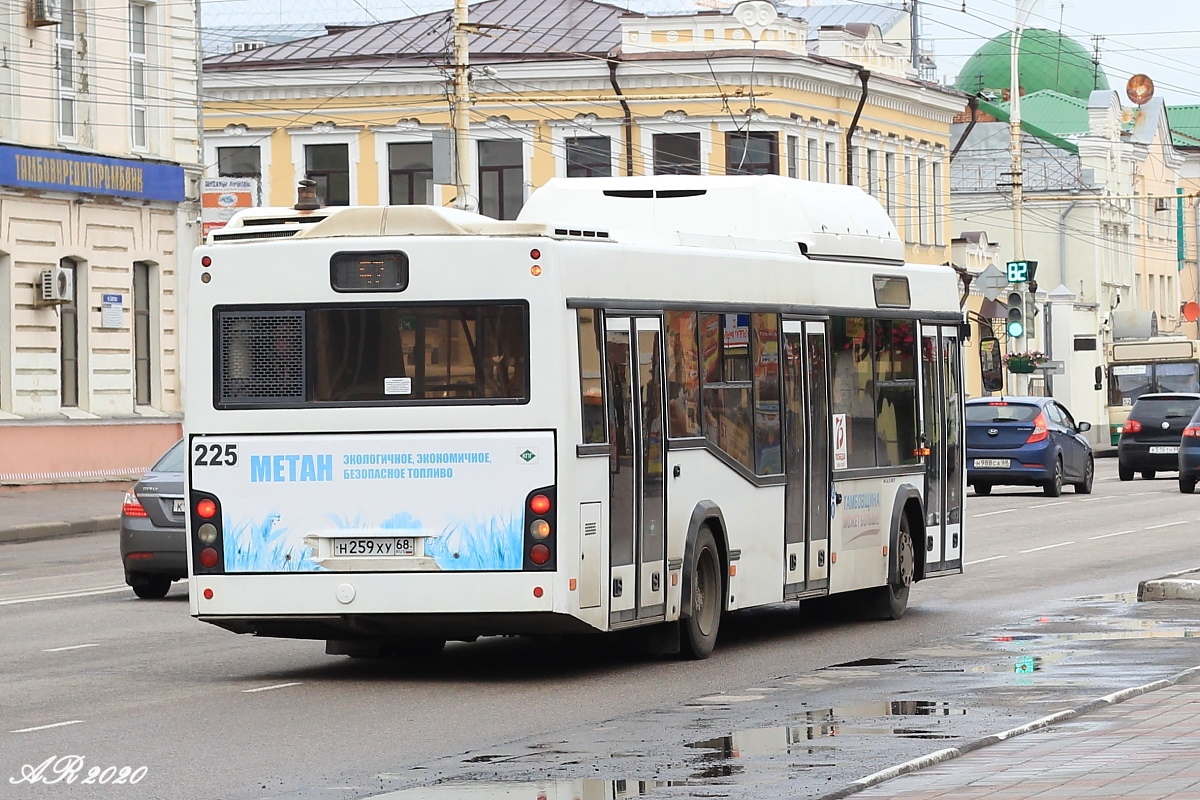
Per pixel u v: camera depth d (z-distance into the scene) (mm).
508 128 69188
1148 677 15797
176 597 24547
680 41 68125
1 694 15859
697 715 14258
